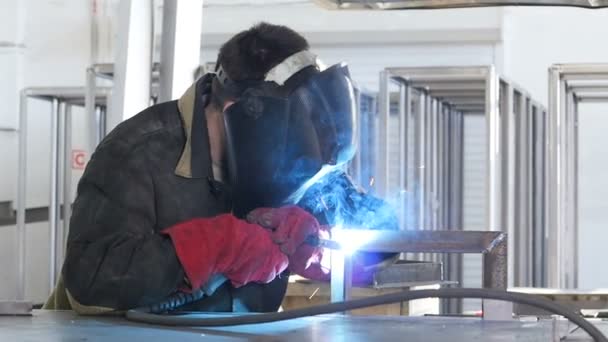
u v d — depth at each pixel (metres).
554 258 4.23
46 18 7.64
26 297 7.77
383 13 8.45
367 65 8.53
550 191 4.25
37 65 7.60
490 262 1.64
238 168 1.90
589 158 7.57
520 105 5.88
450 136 6.75
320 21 8.55
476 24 8.19
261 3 8.62
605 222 7.54
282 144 1.86
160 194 1.91
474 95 5.79
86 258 1.80
